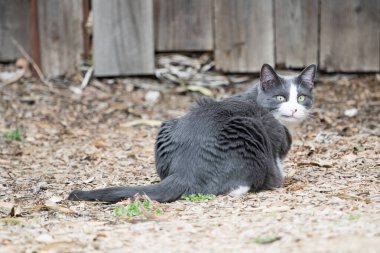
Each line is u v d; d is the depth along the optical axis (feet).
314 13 48.91
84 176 32.76
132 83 49.49
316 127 42.11
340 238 19.47
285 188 28.58
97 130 42.80
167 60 50.42
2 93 46.93
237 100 30.07
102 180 31.89
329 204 24.61
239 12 49.03
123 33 49.21
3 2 49.44
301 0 48.75
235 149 27.45
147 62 49.52
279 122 30.04
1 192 29.58
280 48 49.29
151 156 36.91
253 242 20.15
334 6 48.83
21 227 23.11
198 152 27.40
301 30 49.08
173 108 46.52
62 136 41.47
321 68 49.44
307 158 34.68
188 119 28.50
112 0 48.75
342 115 43.98
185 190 27.12
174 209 25.41
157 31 49.78
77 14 49.24
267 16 48.91
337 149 36.35
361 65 49.32
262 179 28.12
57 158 36.78
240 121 27.78
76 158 36.73
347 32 49.08
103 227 22.94
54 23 49.16
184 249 19.88
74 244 20.65
